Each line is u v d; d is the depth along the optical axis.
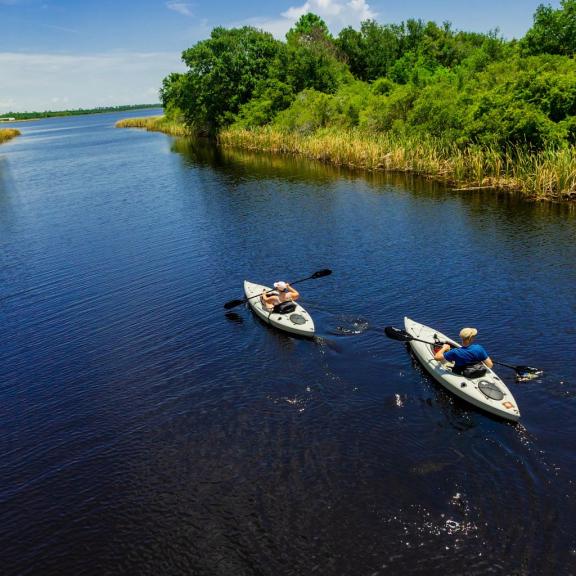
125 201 29.92
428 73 48.88
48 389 11.22
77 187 35.72
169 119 92.62
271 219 23.47
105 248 20.88
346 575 6.51
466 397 9.55
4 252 21.23
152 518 7.62
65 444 9.44
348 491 7.81
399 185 28.64
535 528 6.98
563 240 17.81
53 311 15.13
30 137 104.88
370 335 12.34
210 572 6.70
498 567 6.47
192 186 33.19
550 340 11.50
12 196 33.69
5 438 9.73
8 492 8.39
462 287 14.59
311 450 8.73
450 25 70.69
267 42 62.41
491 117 26.92
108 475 8.57
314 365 11.25
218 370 11.36
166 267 18.16
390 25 71.62
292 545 6.98
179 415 9.95
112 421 9.95
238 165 40.69
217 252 19.31
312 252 18.59
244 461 8.60
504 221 20.50
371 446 8.74
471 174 27.64
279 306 13.07
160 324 13.80
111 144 69.75
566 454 8.23
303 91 54.12
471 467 8.13
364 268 16.62
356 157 35.12
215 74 60.69
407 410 9.60
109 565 6.96
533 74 26.42
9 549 7.33
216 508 7.69
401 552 6.77
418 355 11.08
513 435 8.74
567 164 22.53
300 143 43.59
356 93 48.62
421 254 17.52
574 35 33.50
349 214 23.34
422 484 7.86
